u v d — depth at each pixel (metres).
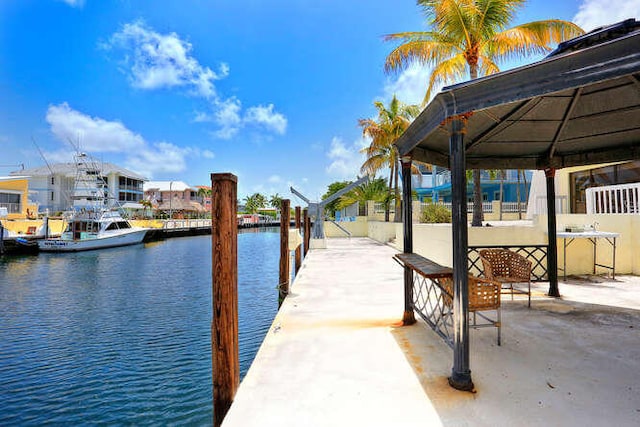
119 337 7.34
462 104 2.21
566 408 2.00
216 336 2.22
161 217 51.03
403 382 2.37
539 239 6.01
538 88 1.87
